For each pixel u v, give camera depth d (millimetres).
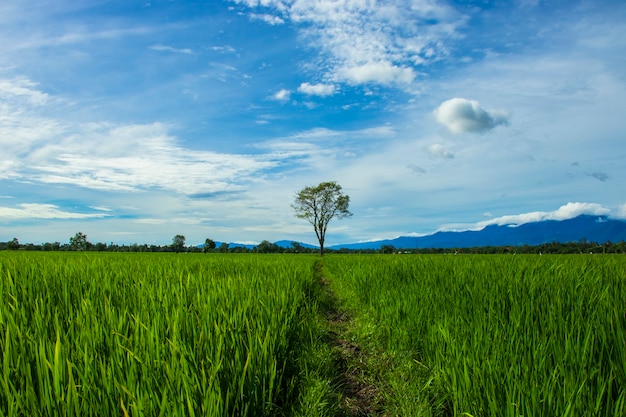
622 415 2018
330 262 19422
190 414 2047
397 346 4555
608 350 2680
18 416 1975
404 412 3039
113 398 2154
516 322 3393
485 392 2463
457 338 3436
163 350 2688
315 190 56656
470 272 7254
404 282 7543
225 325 3480
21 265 7891
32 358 2523
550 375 2352
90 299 4516
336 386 3799
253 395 2732
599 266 6539
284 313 4848
